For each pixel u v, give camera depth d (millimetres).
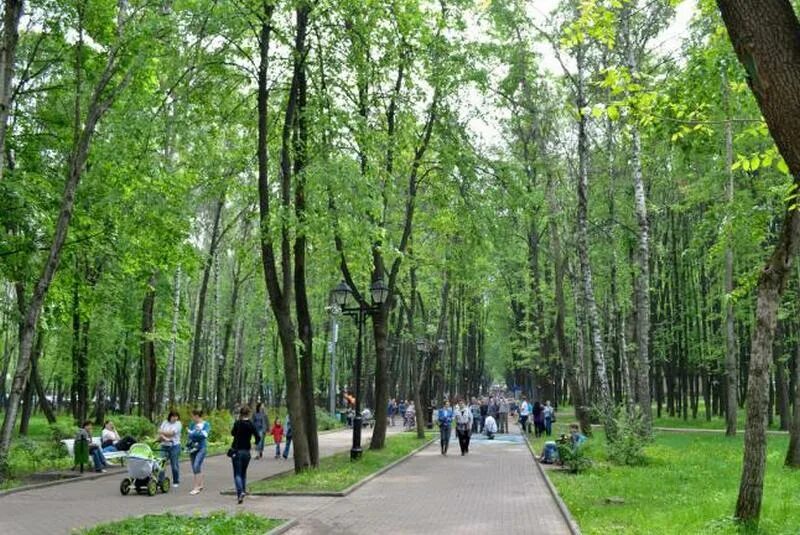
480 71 24578
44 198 21297
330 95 18859
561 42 9617
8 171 20578
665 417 52938
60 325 29719
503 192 25688
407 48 21703
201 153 22938
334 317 49969
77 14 19703
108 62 18766
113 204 21906
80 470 19625
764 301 10641
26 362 17375
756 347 10555
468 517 12344
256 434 14453
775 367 37719
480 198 25297
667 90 12164
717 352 40875
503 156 30172
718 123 10898
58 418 43594
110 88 21328
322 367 59656
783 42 6141
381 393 26750
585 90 25891
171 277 35562
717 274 33500
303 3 17828
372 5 18953
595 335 25703
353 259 20938
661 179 36688
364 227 16703
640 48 25250
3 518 12289
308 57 19031
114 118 19172
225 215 45094
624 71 10148
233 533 10367
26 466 20156
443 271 35719
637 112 10680
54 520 12062
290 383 18766
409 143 24312
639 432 21109
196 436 16000
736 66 11930
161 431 17031
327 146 17391
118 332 35500
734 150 25078
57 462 21453
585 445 21328
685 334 45844
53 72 22125
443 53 24562
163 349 45531
